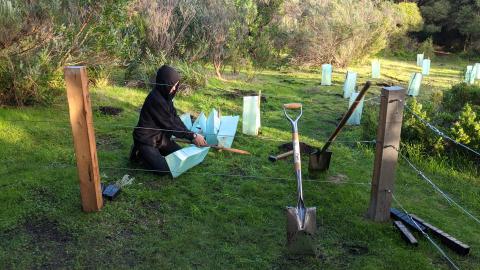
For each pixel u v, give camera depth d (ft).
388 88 12.68
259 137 22.15
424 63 50.06
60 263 11.34
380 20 59.21
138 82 30.60
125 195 14.80
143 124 16.66
